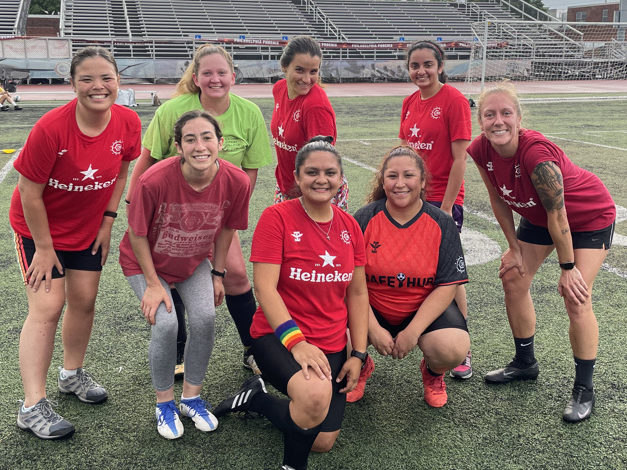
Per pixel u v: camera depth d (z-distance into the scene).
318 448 2.54
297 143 3.52
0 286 4.34
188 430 2.75
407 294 2.89
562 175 2.77
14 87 19.83
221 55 2.97
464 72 27.70
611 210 2.86
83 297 2.84
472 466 2.50
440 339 2.76
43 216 2.58
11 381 3.10
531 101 19.38
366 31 34.19
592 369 2.86
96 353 3.43
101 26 30.47
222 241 2.84
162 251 2.67
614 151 10.16
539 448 2.61
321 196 2.47
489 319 3.91
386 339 2.81
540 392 3.07
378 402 3.00
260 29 32.62
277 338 2.56
